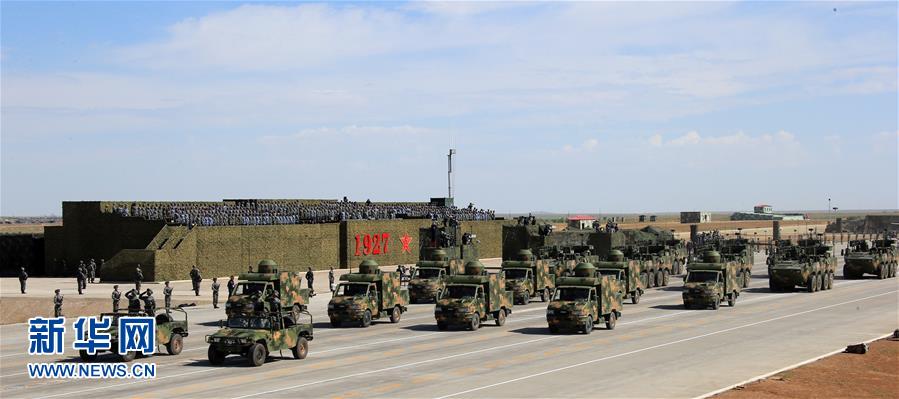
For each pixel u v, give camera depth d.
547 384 28.05
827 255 64.81
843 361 32.00
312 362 32.44
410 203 108.44
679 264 79.19
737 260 63.91
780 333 40.16
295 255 79.75
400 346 36.59
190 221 72.50
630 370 30.59
